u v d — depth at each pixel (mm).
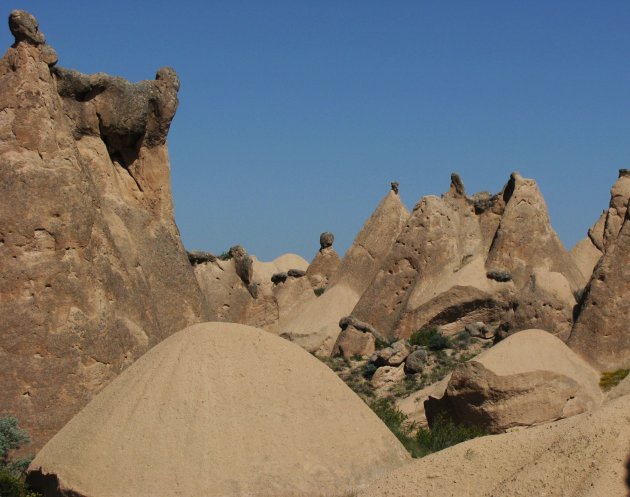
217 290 39969
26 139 23531
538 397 25188
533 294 33469
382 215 44438
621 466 11242
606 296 29859
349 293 42875
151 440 16219
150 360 17469
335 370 36312
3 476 16922
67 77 27109
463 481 12281
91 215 23812
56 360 21922
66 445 16906
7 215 22688
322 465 16406
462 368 25547
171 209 29484
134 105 28188
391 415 25812
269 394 16969
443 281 39344
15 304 22125
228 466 15984
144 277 26656
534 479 11625
